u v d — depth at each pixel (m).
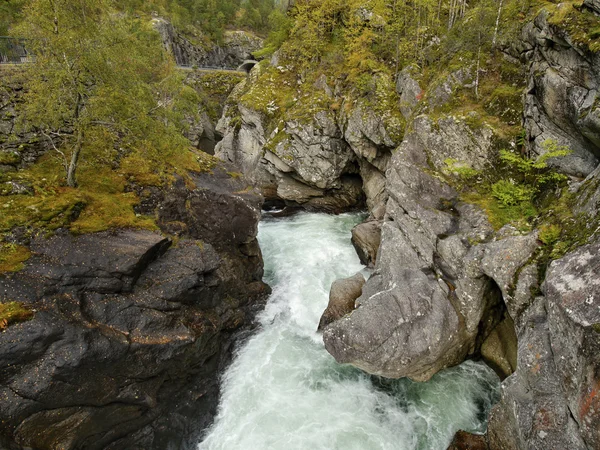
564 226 11.00
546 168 13.45
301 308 17.72
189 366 12.60
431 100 19.33
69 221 12.38
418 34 26.00
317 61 34.00
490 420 10.66
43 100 11.32
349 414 12.65
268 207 33.81
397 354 12.62
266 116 33.25
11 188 12.62
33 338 8.99
